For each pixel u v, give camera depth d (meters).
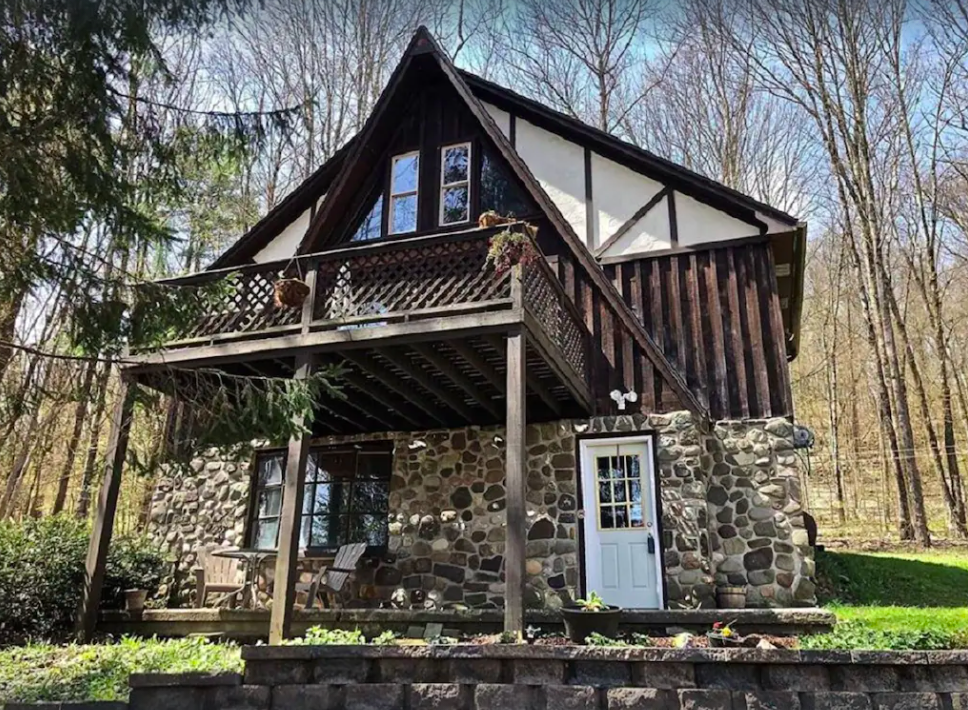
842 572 9.06
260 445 9.39
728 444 7.36
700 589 6.85
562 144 8.92
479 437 8.36
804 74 15.36
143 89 5.57
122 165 5.17
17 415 5.28
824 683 3.27
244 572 8.79
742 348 7.55
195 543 9.30
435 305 6.12
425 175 9.20
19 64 4.47
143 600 7.11
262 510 9.23
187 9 5.20
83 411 12.21
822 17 15.06
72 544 7.29
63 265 4.77
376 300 6.46
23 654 5.43
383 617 5.92
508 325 5.62
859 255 15.75
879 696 3.21
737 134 16.17
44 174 4.61
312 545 8.70
